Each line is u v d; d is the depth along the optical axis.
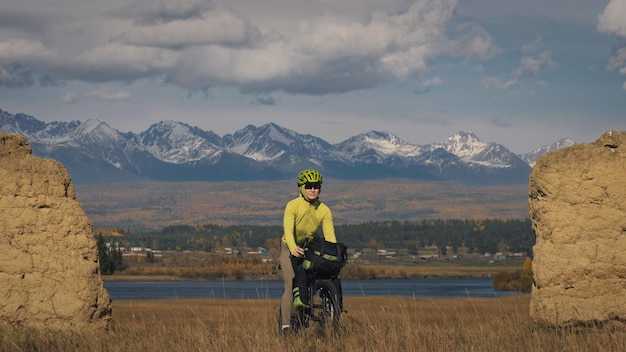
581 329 10.84
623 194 11.08
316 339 9.32
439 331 10.20
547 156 11.48
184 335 10.09
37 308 11.30
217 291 65.69
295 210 10.21
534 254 11.34
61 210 11.71
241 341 9.58
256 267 105.31
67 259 11.54
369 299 30.34
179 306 25.38
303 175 10.19
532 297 11.30
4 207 11.48
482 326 10.60
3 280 11.27
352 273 175.88
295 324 10.12
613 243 10.98
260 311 13.59
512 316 12.03
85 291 11.48
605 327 10.52
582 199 11.13
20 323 11.23
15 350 9.41
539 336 9.76
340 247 9.97
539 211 11.34
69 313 11.36
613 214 11.05
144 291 85.75
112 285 115.81
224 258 170.00
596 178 11.14
